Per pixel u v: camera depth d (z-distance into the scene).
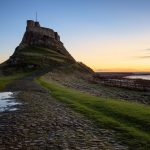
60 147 12.85
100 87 83.12
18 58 185.50
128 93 65.69
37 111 23.70
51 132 15.86
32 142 13.73
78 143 13.54
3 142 13.77
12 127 17.27
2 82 68.31
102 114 21.78
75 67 193.25
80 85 86.88
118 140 14.14
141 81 90.31
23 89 47.22
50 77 103.50
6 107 26.59
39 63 174.00
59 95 36.88
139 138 14.31
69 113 22.67
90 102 28.75
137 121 18.25
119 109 23.12
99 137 14.74
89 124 18.11
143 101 51.25
